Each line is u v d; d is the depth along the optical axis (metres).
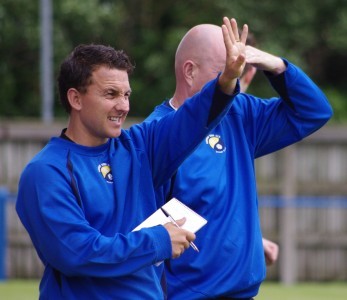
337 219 33.56
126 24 50.91
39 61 48.72
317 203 33.38
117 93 10.56
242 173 13.04
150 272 10.81
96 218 10.55
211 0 49.31
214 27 13.48
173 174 11.55
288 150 33.09
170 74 48.12
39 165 10.44
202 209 12.84
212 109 10.93
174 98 13.59
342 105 51.53
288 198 33.16
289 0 49.50
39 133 32.94
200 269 12.75
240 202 12.91
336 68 55.25
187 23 50.44
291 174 33.16
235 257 12.73
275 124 13.11
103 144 10.82
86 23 46.38
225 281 12.69
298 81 12.69
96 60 10.52
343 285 32.59
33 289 29.47
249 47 12.73
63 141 10.70
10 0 46.03
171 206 10.76
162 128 11.27
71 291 10.54
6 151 32.97
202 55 13.25
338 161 33.38
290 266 33.34
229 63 10.68
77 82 10.58
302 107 12.78
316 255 33.59
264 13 49.41
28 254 33.22
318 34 51.72
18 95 49.56
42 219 10.32
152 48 49.91
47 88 38.19
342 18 50.22
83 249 10.18
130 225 10.71
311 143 33.22
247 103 13.31
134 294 10.62
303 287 31.69
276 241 33.28
